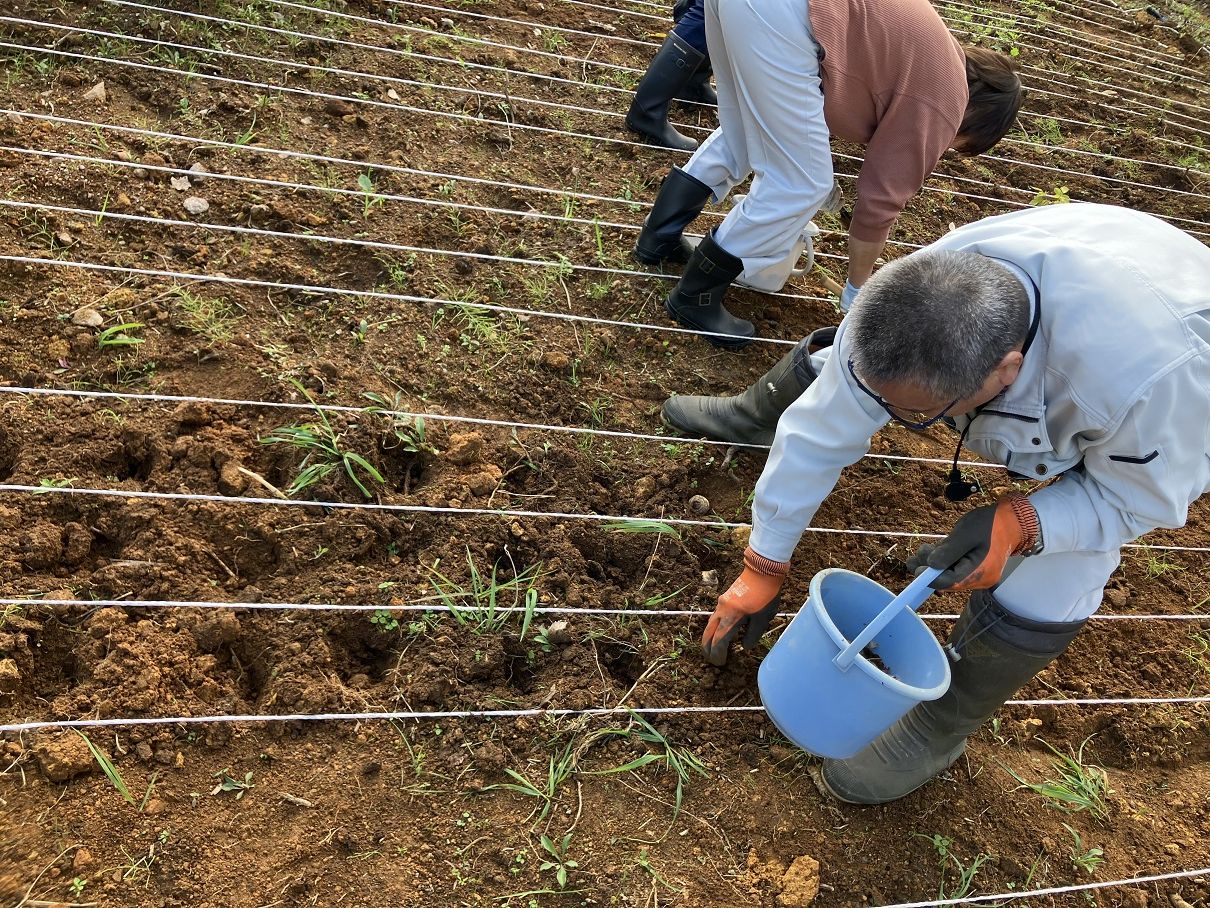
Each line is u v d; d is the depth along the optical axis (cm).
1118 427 158
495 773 213
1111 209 173
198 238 309
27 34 354
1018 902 217
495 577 249
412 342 299
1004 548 168
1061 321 157
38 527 225
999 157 479
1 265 278
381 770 208
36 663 209
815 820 219
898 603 171
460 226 340
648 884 202
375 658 233
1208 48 648
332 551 242
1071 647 278
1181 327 153
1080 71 579
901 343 150
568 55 450
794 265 334
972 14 606
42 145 317
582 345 316
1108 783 246
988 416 173
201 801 196
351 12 426
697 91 441
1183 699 269
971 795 233
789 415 197
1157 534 325
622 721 225
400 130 373
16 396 250
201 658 215
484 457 275
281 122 359
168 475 245
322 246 318
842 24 244
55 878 181
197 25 383
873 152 262
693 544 269
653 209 338
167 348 274
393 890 193
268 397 268
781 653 197
